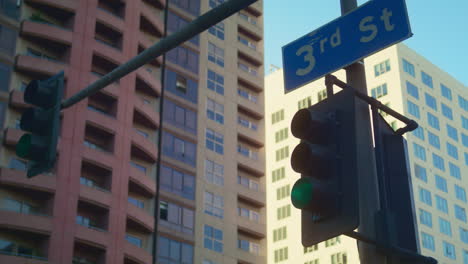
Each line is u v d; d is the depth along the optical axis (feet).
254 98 230.07
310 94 343.87
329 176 22.76
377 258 23.89
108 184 169.17
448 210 317.01
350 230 21.63
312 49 28.19
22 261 147.02
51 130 31.32
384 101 321.11
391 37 25.68
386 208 24.54
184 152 196.95
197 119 205.57
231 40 230.89
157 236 178.70
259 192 212.64
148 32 204.85
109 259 161.38
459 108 352.08
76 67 175.01
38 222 152.35
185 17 216.54
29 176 31.58
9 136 158.92
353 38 26.89
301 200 22.29
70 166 162.30
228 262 193.16
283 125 349.41
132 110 182.19
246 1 23.20
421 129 320.29
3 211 149.18
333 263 298.15
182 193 190.60
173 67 206.28
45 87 31.99
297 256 315.37
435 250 299.38
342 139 22.99
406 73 325.42
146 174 185.26
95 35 189.06
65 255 153.28
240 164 211.61
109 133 174.40
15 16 174.29
